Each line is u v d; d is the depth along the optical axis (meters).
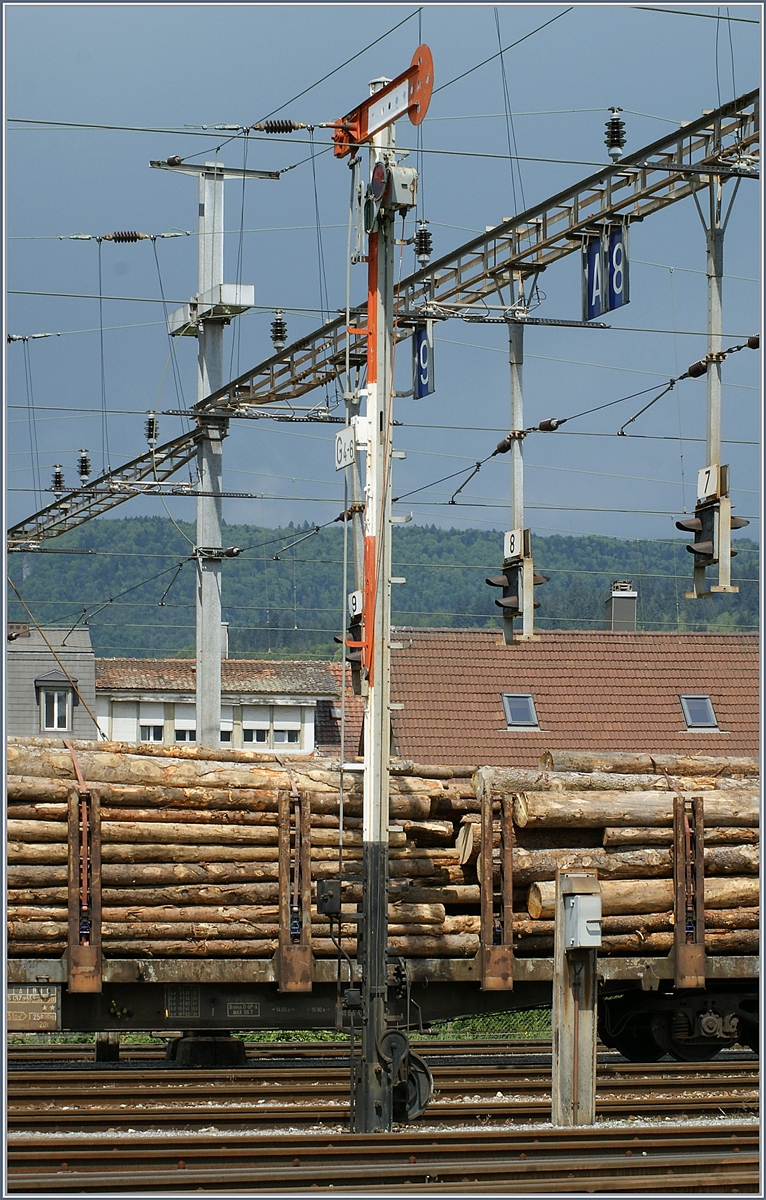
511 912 33.12
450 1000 33.69
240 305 56.97
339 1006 27.48
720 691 80.88
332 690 114.31
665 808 34.22
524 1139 23.95
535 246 39.94
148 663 118.19
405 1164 22.08
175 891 32.12
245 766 33.91
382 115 27.70
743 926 34.56
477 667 78.38
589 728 76.81
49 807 31.61
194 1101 28.66
